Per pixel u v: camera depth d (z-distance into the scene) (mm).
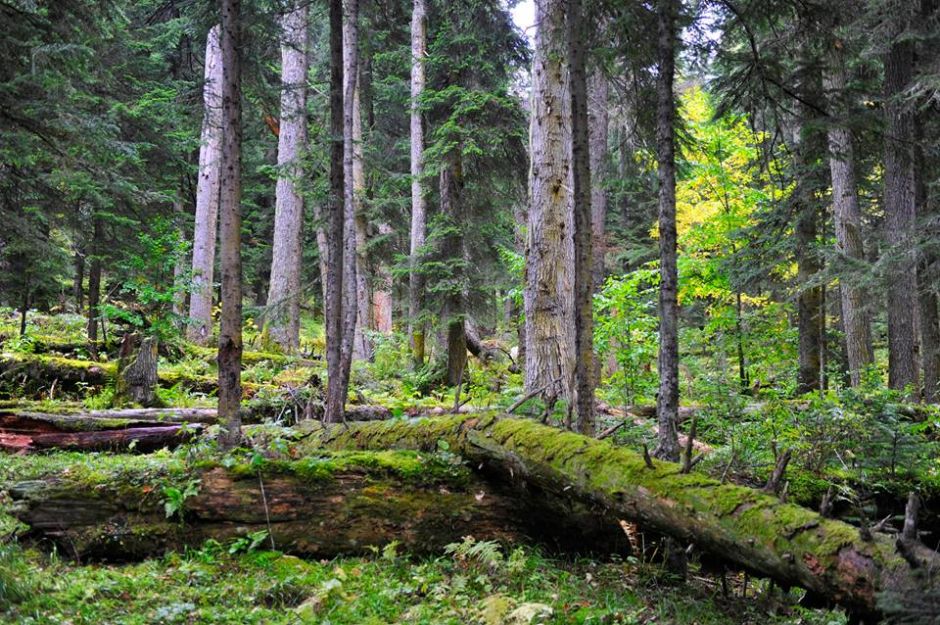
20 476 6168
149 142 17172
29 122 11125
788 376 12617
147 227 14500
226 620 4332
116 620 4168
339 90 8172
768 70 7367
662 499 4730
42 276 13539
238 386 6535
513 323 23531
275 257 17188
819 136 8180
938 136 13703
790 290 14844
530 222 9477
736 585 6027
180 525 5344
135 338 9969
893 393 8297
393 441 6863
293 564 5242
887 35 11906
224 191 6562
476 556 5645
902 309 13141
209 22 8836
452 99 14602
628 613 4820
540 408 8141
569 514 6082
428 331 16094
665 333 6188
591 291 6453
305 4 8758
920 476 7633
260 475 5625
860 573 3635
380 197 18438
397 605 4750
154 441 8258
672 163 6316
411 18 18516
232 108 6543
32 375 10211
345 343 8695
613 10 7164
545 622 4516
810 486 7203
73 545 5117
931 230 11883
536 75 9406
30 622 3977
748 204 16812
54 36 11039
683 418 10234
